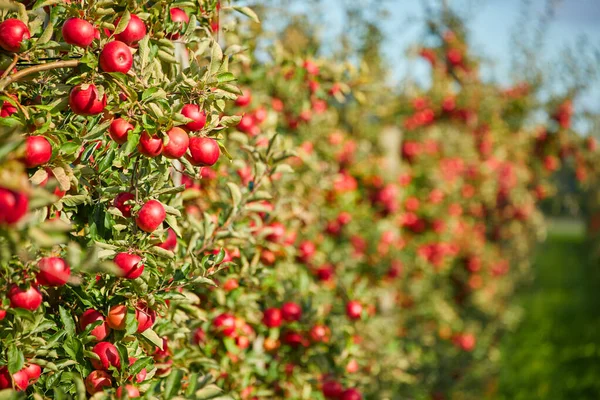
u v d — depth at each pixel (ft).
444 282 29.45
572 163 29.94
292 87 13.39
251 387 10.42
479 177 29.78
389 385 16.10
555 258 64.03
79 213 7.04
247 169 10.85
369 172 19.63
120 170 7.27
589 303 42.98
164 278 7.02
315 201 16.16
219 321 9.80
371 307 13.37
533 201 32.63
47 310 6.93
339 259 16.10
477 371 26.81
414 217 23.22
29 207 4.57
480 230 32.27
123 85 6.16
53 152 5.85
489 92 28.58
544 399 25.57
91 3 6.24
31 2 6.65
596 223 50.03
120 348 6.70
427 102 26.00
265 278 11.04
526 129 29.71
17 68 6.38
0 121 5.66
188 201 10.41
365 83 13.89
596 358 29.81
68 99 6.27
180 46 8.33
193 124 6.60
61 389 6.05
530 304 42.19
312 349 11.12
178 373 6.72
